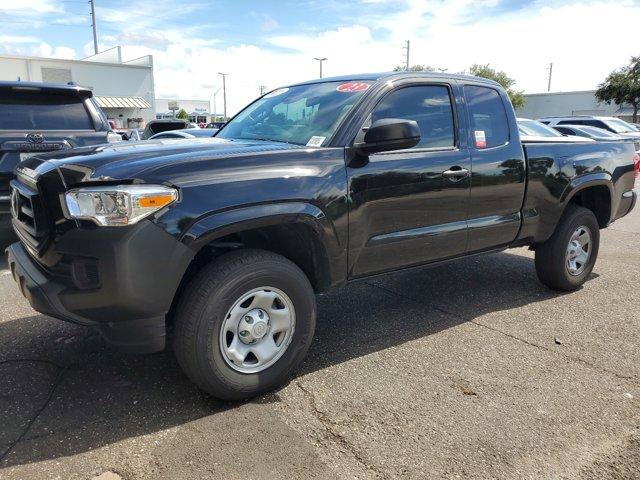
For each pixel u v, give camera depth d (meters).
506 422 2.79
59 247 2.62
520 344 3.80
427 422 2.78
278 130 3.70
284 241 3.22
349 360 3.52
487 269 5.79
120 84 39.78
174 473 2.35
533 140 4.48
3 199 5.60
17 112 5.90
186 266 2.64
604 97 39.06
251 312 2.90
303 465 2.42
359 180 3.22
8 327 3.94
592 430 2.72
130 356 3.48
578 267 4.96
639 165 5.64
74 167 2.66
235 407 2.90
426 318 4.31
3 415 2.79
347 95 3.56
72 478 2.31
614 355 3.62
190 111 65.88
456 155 3.78
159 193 2.53
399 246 3.53
